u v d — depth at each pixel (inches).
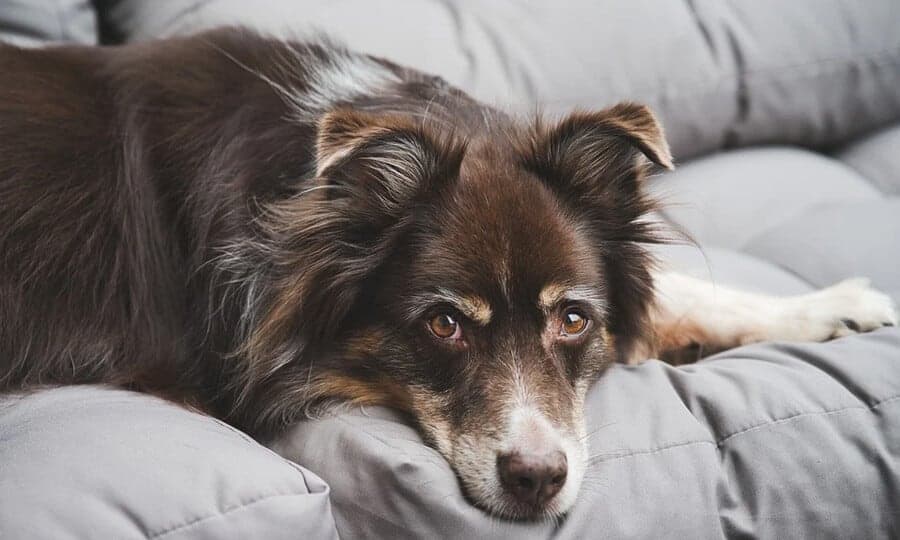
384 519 31.8
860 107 53.4
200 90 37.6
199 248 36.6
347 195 34.7
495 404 33.6
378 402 35.5
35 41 46.1
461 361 34.3
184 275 37.2
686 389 34.9
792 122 52.5
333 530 31.1
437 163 34.5
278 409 35.5
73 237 36.6
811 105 52.4
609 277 36.6
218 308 36.3
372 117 34.1
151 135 37.4
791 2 51.9
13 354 36.1
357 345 35.3
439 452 34.0
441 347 34.4
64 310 36.5
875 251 43.7
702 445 33.3
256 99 37.3
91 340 36.6
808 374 35.1
